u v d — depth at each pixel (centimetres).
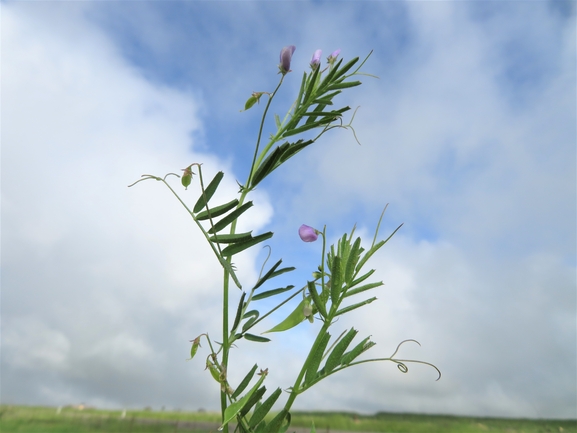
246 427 10
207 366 11
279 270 12
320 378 10
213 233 11
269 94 12
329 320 10
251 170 11
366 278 11
